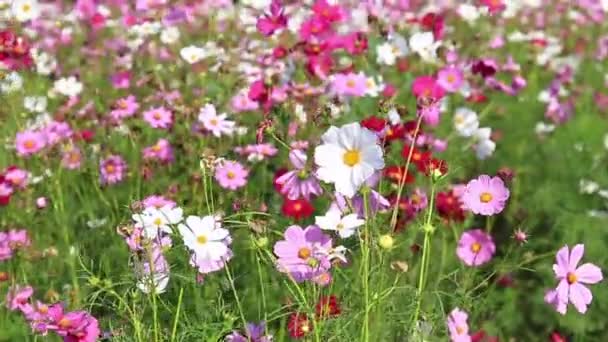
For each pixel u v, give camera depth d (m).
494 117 3.89
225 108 3.59
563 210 3.38
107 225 3.26
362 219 2.59
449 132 3.60
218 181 3.17
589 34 5.17
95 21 4.64
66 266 3.15
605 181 3.51
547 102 4.00
